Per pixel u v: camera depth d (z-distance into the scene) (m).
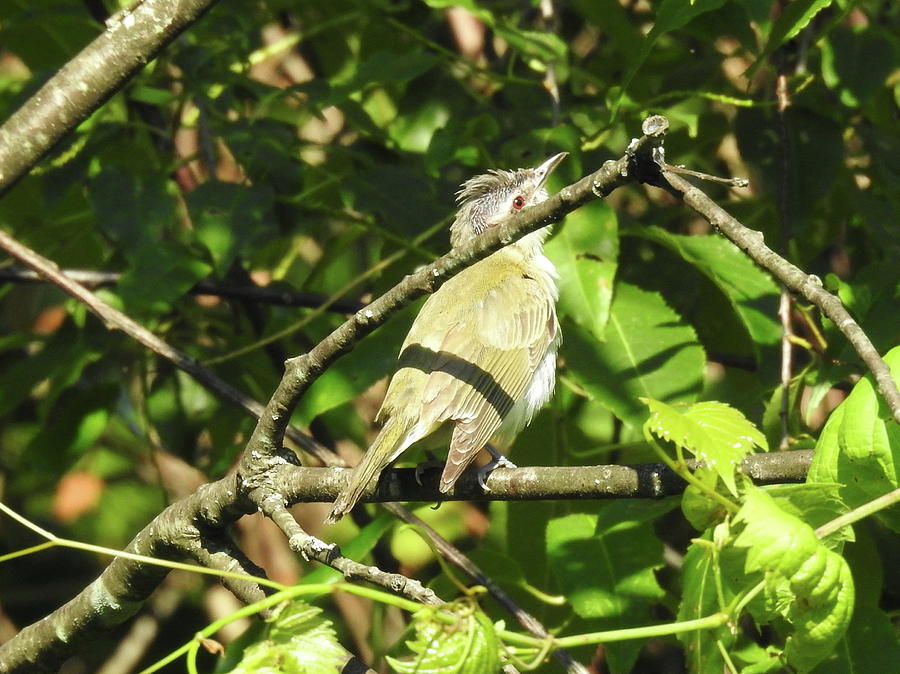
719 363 11.59
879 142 11.19
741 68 12.15
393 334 10.10
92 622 8.16
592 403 10.91
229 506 7.57
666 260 11.73
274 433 7.37
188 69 11.25
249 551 14.70
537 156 9.66
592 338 9.61
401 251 10.69
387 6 11.68
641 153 5.62
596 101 12.16
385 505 8.76
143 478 15.35
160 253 10.41
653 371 9.39
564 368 10.83
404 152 12.10
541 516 10.09
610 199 13.51
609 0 10.98
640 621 8.45
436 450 10.52
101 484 15.10
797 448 8.55
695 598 6.59
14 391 11.28
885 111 12.20
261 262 13.36
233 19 11.63
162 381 12.48
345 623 13.79
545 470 7.36
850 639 7.17
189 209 10.24
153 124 12.56
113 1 13.98
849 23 10.77
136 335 9.66
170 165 11.65
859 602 8.05
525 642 5.38
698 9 8.38
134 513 15.22
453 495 7.89
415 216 10.84
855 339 5.43
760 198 11.55
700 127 11.63
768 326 9.69
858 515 5.49
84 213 12.28
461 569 9.18
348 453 14.15
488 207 10.59
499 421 8.76
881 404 5.91
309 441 9.59
